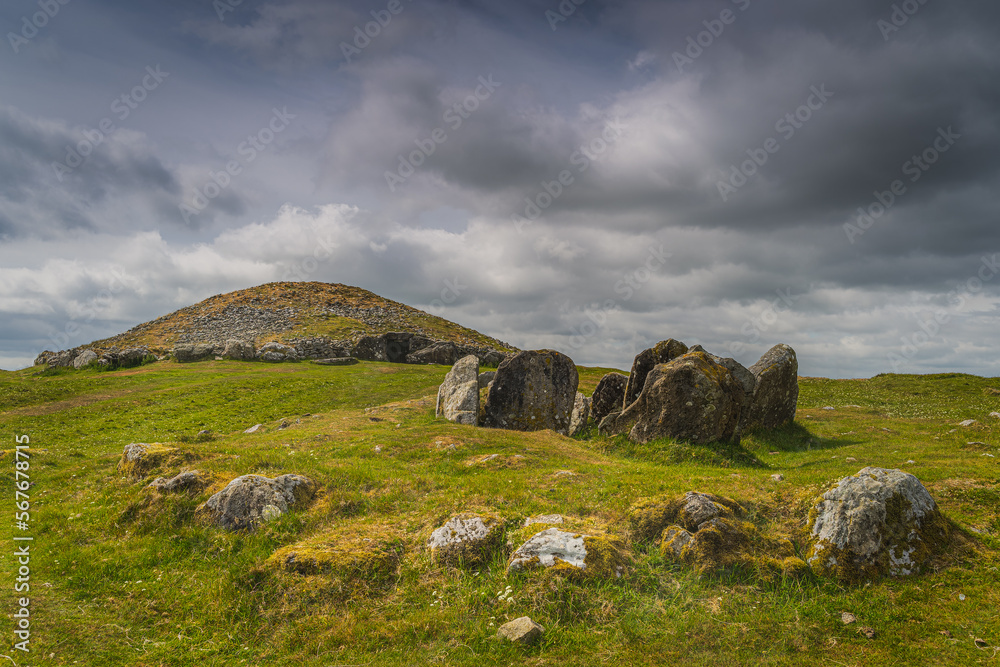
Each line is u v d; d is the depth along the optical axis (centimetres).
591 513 1231
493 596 949
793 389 2589
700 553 988
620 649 822
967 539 1021
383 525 1229
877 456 1864
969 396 3262
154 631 934
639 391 2434
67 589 1059
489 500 1308
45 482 1738
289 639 891
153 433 2930
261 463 1590
